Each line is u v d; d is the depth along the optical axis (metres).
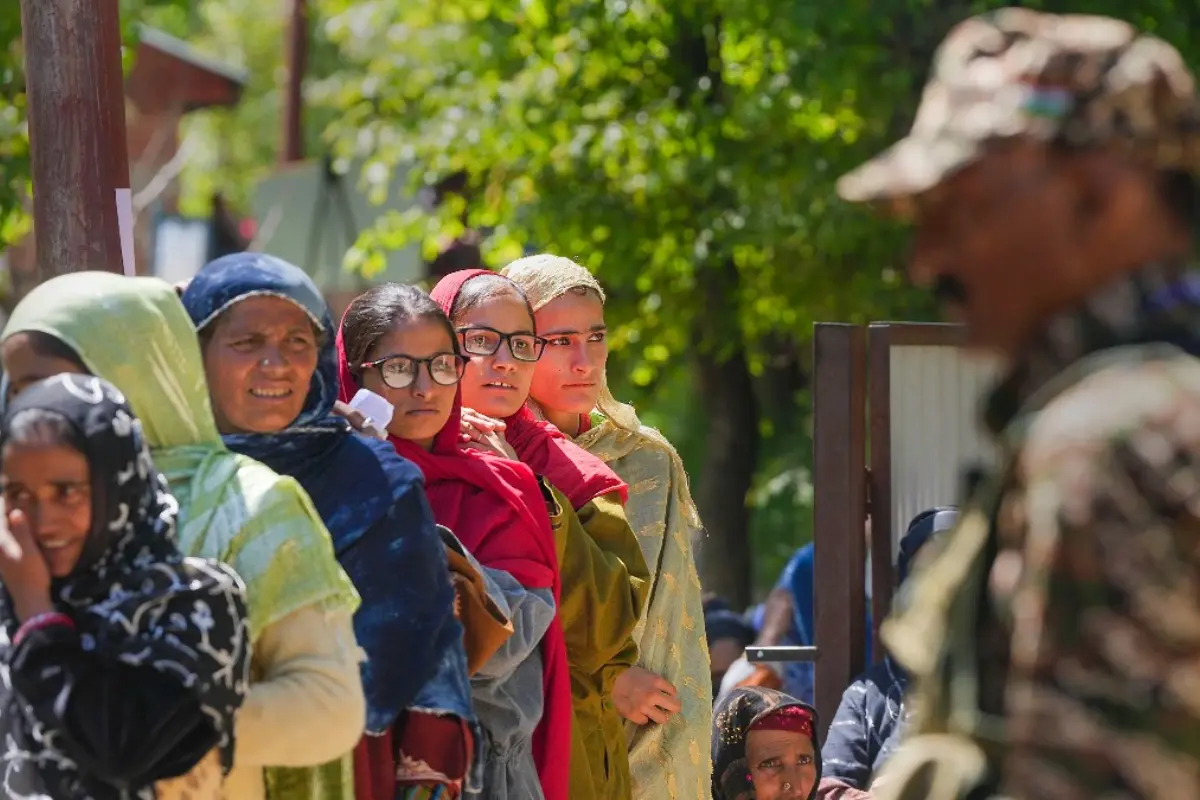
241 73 37.38
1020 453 4.06
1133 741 3.77
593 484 8.72
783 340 22.41
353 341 7.62
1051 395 4.08
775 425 24.55
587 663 8.36
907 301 17.81
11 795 5.11
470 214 20.86
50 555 5.09
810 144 18.08
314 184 25.28
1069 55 4.11
